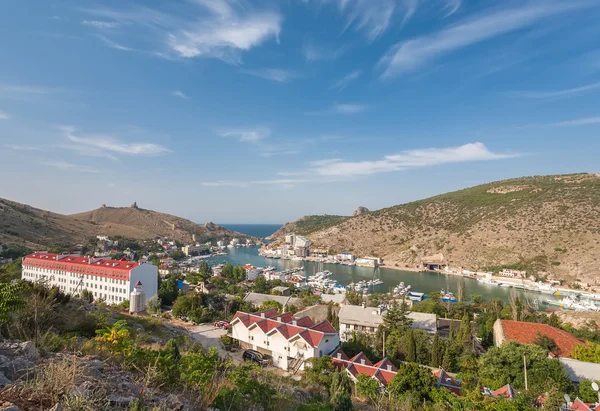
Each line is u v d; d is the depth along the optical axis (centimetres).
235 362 3669
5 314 998
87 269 7138
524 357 3322
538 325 4925
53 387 605
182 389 919
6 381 621
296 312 6588
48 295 1912
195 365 1024
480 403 2389
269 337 4053
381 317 5806
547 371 3328
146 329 3447
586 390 3164
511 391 3047
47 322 1425
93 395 638
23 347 816
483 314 6862
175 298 7612
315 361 3400
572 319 7262
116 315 3503
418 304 8000
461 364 4056
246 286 11556
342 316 5966
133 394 741
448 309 7556
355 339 4725
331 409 1485
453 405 2544
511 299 7869
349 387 2644
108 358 973
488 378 3547
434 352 4297
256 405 1084
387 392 2752
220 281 11456
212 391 921
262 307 6962
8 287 1033
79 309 2188
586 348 4191
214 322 5347
